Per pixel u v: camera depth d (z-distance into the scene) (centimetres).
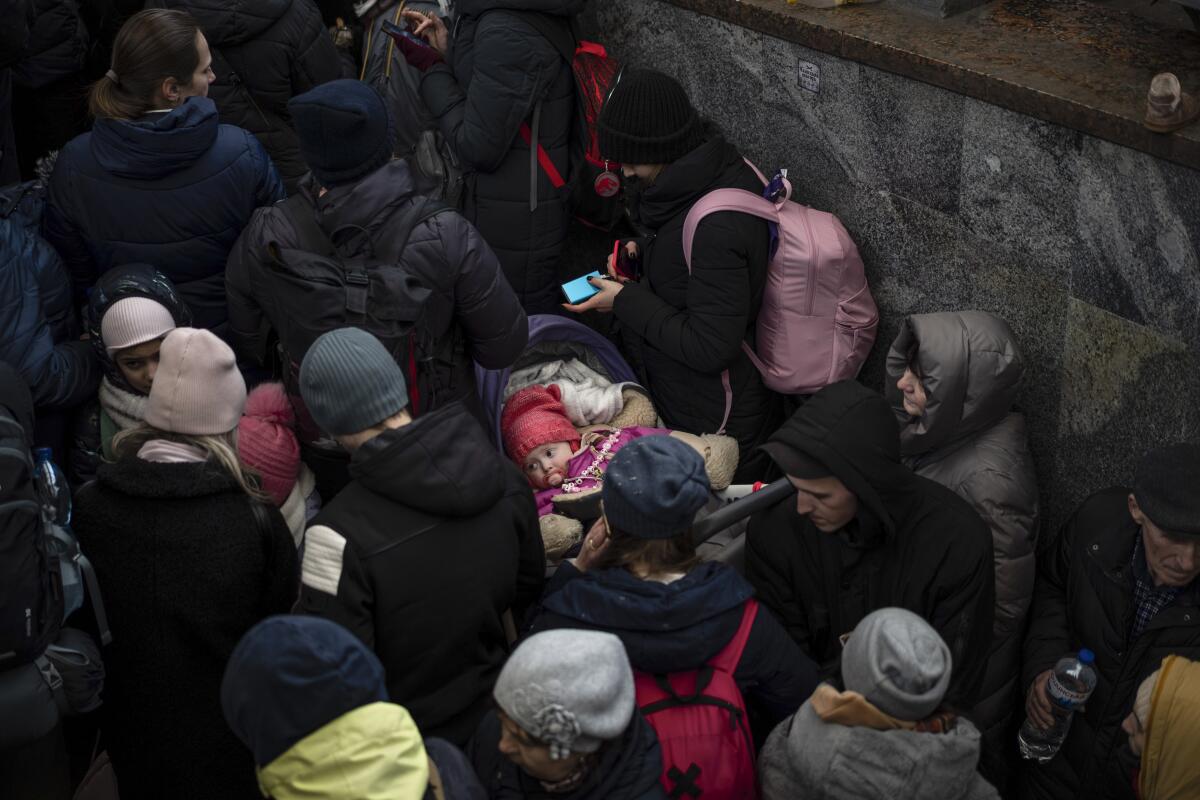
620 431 382
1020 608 316
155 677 273
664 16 426
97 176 338
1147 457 269
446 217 307
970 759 214
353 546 239
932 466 329
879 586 279
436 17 434
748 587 248
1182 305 305
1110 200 311
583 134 414
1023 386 355
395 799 180
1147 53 324
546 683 194
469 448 245
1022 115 322
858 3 375
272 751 180
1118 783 286
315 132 292
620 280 408
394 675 249
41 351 319
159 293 323
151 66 332
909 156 360
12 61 347
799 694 256
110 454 333
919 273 374
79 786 296
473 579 247
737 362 389
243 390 276
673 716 238
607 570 246
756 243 363
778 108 398
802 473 263
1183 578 268
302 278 292
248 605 271
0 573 243
